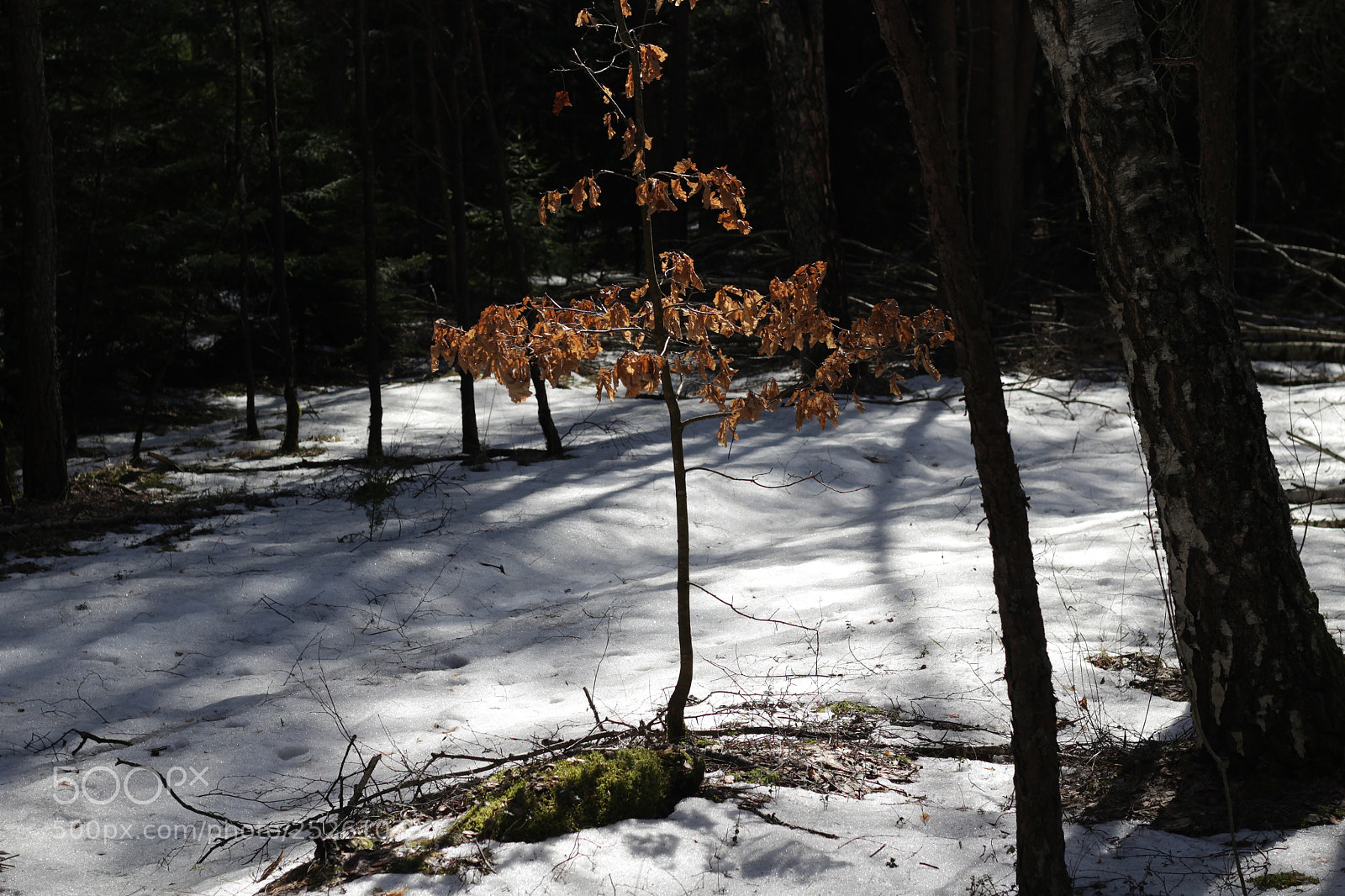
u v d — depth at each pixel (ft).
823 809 12.39
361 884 10.81
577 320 13.85
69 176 50.26
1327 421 40.75
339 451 45.24
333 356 70.23
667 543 30.60
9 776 15.15
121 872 12.06
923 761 13.88
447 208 55.57
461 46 44.04
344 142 66.95
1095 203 12.59
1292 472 31.55
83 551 28.71
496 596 25.54
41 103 35.35
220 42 60.59
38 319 35.32
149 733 16.80
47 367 35.37
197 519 32.78
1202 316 12.11
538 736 15.29
